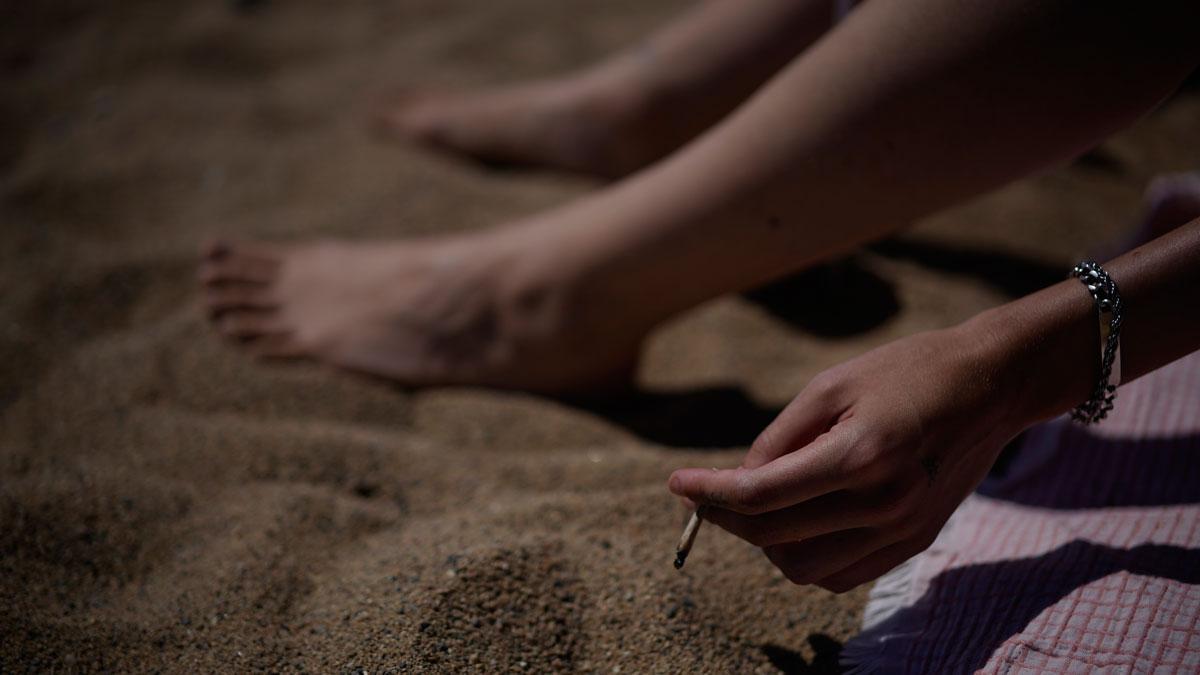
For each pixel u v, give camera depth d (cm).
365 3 170
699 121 100
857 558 63
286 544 73
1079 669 61
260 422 84
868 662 66
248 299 92
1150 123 136
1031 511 71
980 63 66
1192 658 60
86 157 123
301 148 126
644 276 79
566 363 85
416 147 126
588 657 67
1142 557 65
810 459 61
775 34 93
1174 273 62
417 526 75
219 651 67
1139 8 63
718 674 67
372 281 90
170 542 74
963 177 70
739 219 75
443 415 86
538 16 164
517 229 87
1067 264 104
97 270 100
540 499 76
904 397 61
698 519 63
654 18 162
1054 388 63
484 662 66
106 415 84
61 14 162
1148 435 74
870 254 106
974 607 66
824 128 71
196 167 122
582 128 112
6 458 79
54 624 68
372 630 67
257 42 154
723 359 91
